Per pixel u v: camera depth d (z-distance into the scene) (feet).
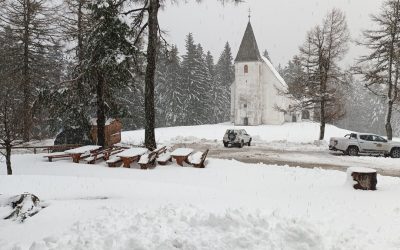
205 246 19.69
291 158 76.18
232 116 221.87
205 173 48.44
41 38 102.37
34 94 103.86
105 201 30.83
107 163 53.93
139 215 24.81
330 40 108.06
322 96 110.63
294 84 116.06
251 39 212.84
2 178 39.34
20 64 101.71
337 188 38.22
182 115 222.48
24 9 99.30
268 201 31.24
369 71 100.27
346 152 83.92
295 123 200.13
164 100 230.89
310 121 209.36
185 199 31.60
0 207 27.45
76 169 50.70
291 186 40.55
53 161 57.77
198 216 23.71
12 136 47.47
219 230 21.63
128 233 21.79
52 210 27.66
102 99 70.23
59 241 20.90
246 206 28.43
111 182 38.27
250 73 210.38
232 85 222.89
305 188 39.04
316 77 110.83
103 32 62.28
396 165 67.05
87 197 32.65
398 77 97.81
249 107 210.18
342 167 63.87
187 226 22.61
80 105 73.97
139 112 169.17
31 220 25.62
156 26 62.44
